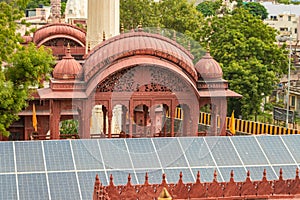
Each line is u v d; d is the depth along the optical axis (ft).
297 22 581.12
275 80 311.06
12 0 206.80
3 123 173.88
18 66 181.88
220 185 100.73
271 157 115.44
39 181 103.55
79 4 504.43
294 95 367.04
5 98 170.81
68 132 162.40
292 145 118.62
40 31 277.23
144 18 431.84
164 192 79.30
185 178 107.76
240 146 116.78
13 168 105.50
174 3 428.97
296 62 410.11
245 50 316.60
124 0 435.12
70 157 108.78
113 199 96.43
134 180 105.91
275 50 325.01
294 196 102.83
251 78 297.94
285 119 331.16
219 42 322.75
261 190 102.12
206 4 595.47
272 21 584.40
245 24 332.80
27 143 110.73
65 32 275.18
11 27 196.44
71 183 103.86
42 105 202.49
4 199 99.86
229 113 303.07
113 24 213.87
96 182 95.96
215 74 133.28
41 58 183.21
